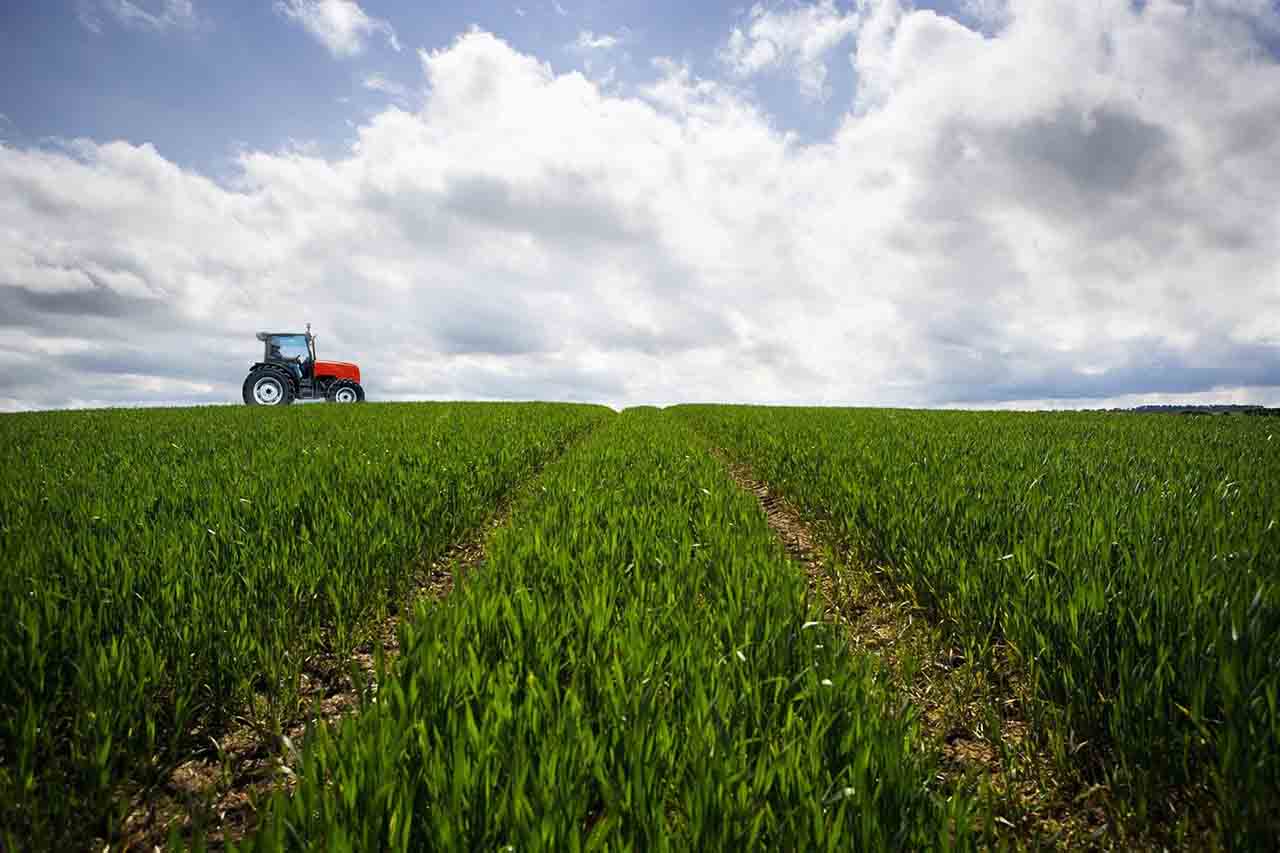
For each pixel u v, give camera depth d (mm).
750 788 2029
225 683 3162
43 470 7207
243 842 1673
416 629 3102
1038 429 12883
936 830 1934
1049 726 2879
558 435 13867
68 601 3342
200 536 4523
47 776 2436
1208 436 11164
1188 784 2379
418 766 2102
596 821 2146
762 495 8875
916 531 4902
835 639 3146
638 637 2912
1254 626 2648
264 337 25156
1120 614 3023
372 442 10336
